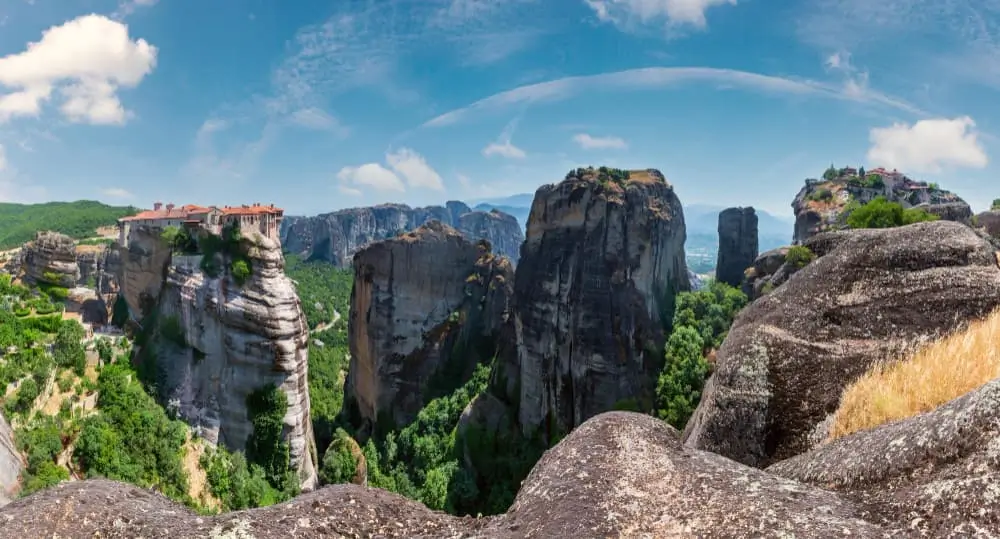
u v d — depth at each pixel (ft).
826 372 58.23
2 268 323.16
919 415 35.45
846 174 502.38
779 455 56.49
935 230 67.15
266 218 294.46
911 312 61.16
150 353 222.89
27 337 190.70
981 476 27.12
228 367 220.64
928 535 25.94
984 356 48.75
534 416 293.43
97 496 33.91
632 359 269.85
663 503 30.81
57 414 173.99
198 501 188.96
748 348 62.08
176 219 247.29
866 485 32.89
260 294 220.84
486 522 33.55
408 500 35.78
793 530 26.86
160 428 194.08
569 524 29.32
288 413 222.89
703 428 60.85
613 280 277.85
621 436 38.17
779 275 174.19
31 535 30.71
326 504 33.27
